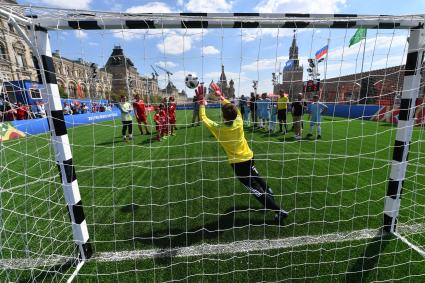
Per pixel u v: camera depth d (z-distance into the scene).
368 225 2.72
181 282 1.99
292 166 5.00
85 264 2.22
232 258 2.25
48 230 2.80
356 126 11.30
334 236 2.53
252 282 1.97
